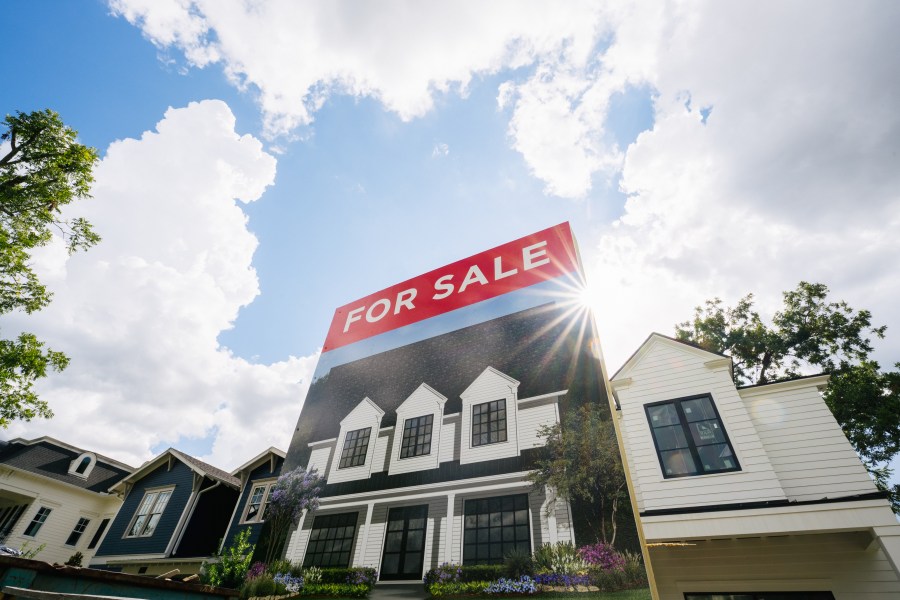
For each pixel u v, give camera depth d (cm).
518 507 467
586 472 439
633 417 926
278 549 584
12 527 2041
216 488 1770
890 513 661
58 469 2280
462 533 481
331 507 597
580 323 558
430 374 659
